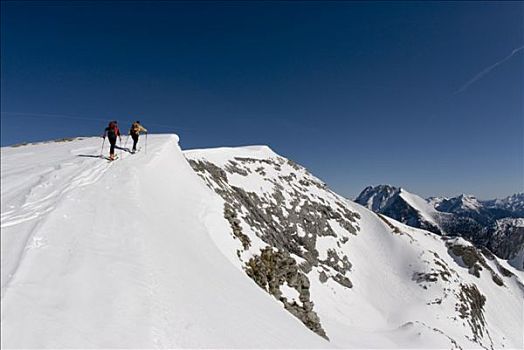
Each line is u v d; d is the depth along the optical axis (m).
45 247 10.52
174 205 22.97
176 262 13.98
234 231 30.23
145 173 23.56
